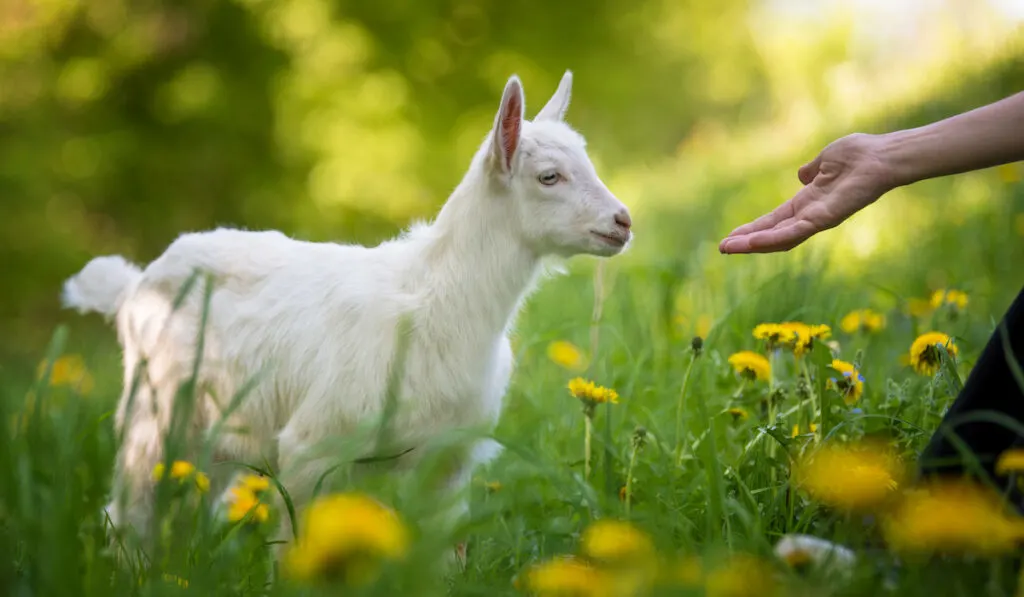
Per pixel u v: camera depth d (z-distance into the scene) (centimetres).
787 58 3359
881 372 745
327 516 360
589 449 634
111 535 593
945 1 2781
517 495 625
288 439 661
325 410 652
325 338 659
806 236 549
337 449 622
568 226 667
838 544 459
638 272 1151
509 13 2427
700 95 3503
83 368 1039
